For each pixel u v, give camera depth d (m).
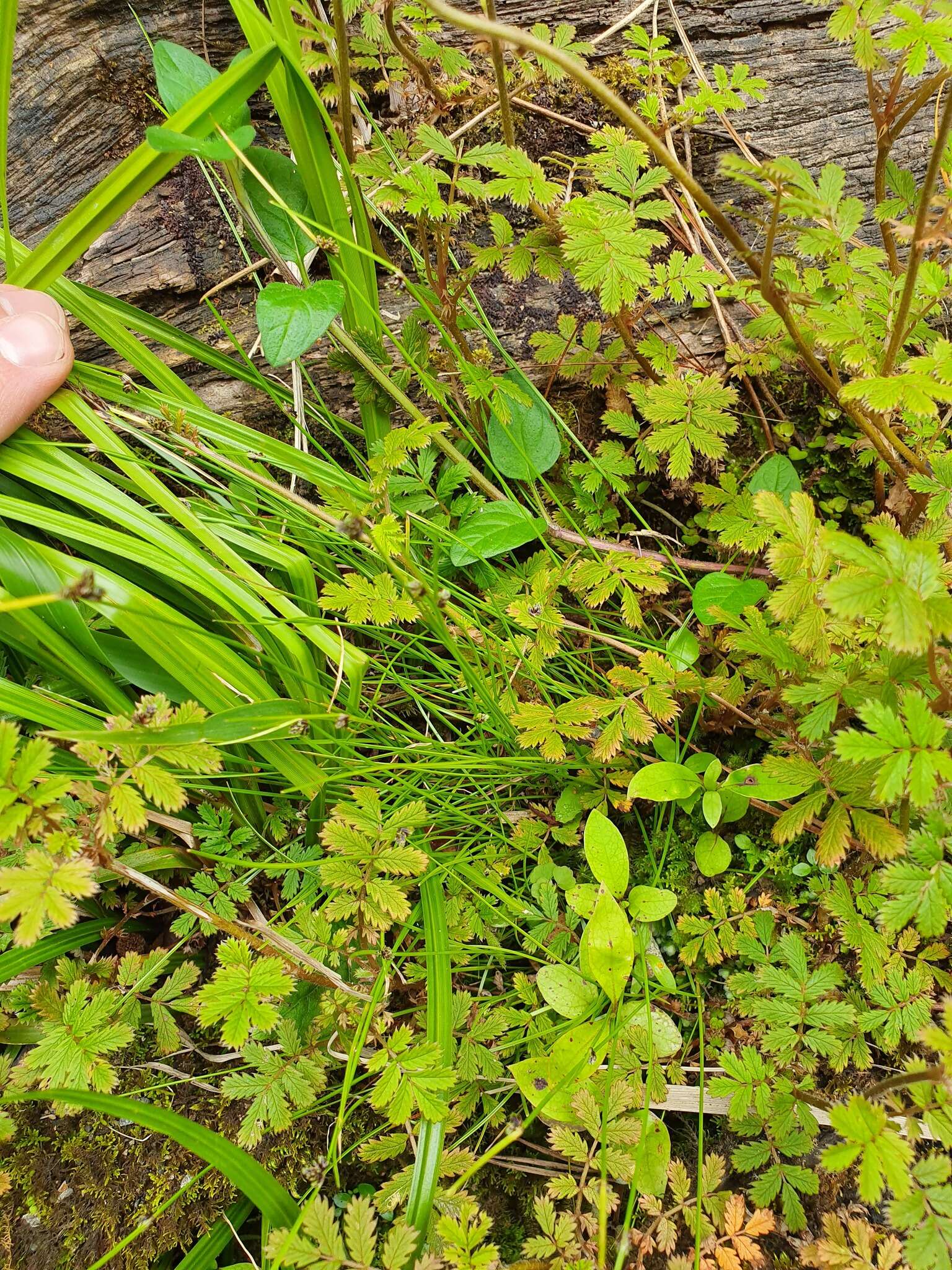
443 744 0.18
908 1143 0.12
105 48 0.20
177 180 0.20
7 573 0.15
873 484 0.21
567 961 0.18
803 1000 0.15
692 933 0.17
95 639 0.17
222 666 0.16
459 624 0.18
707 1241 0.14
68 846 0.13
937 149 0.14
